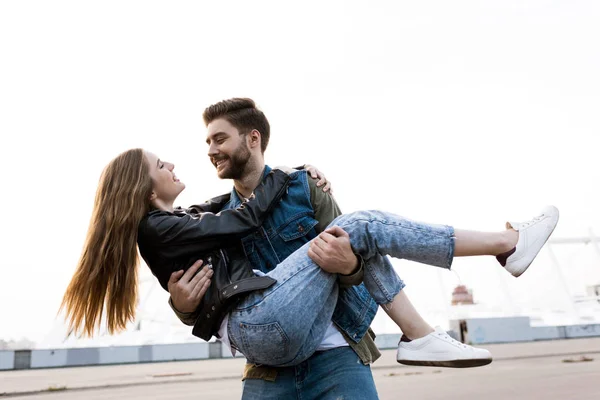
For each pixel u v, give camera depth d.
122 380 11.09
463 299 42.28
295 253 1.78
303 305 1.65
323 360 1.81
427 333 1.83
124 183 1.92
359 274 1.70
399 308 1.84
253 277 1.74
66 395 8.03
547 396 5.45
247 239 1.97
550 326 26.62
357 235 1.70
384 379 8.44
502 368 9.77
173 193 2.03
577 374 7.69
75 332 1.91
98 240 1.87
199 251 1.82
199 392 7.52
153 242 1.83
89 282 1.85
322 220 2.02
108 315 1.88
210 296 1.79
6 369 20.73
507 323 25.61
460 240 1.70
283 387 1.81
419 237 1.69
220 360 22.52
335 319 1.85
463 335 25.00
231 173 2.07
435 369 10.47
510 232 1.77
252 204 1.89
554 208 1.80
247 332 1.67
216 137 2.06
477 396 5.71
